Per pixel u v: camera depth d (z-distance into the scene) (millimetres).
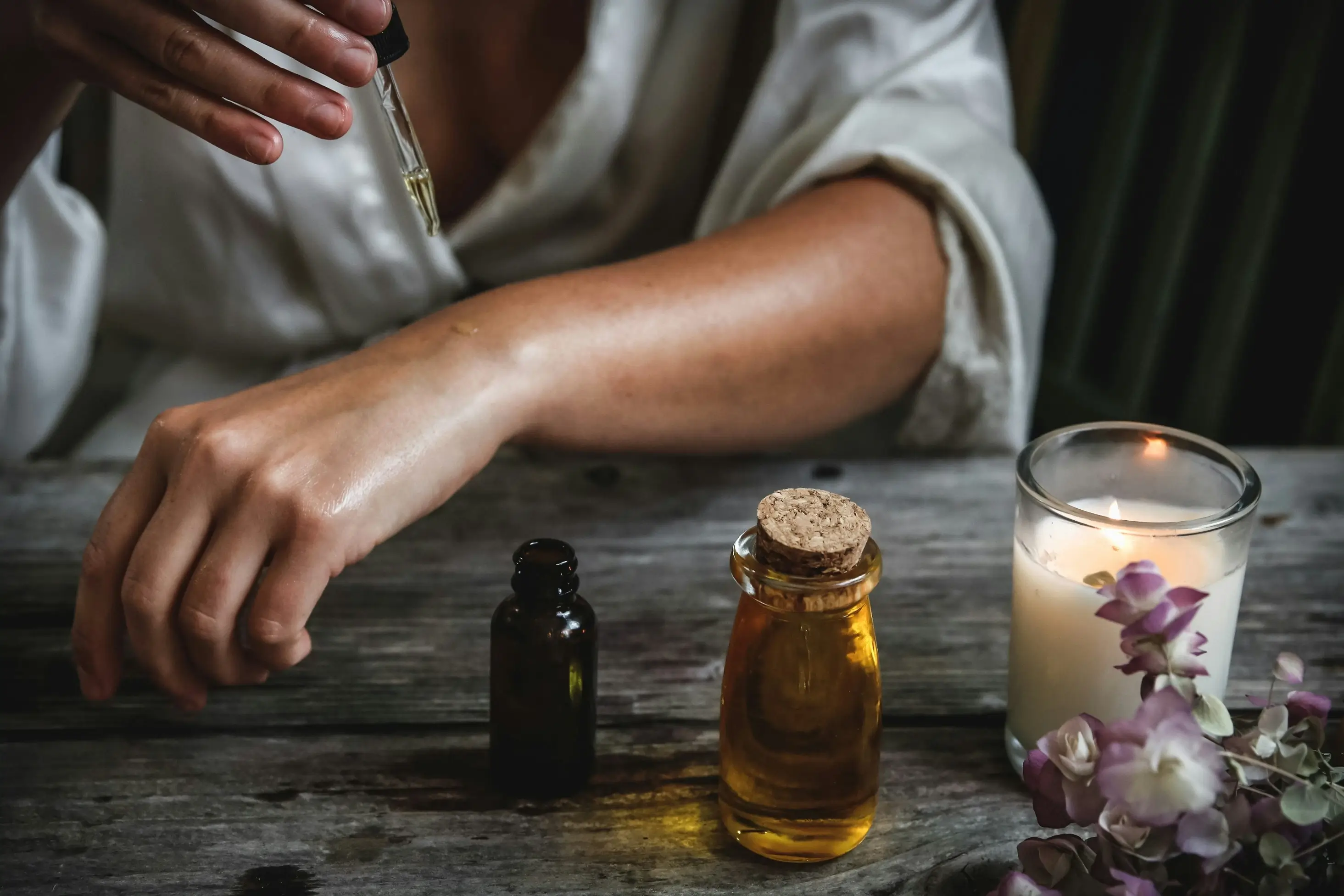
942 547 779
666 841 645
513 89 975
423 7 951
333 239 945
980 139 890
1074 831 645
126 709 697
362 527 661
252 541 652
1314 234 1141
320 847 640
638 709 697
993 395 877
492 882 629
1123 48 1374
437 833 646
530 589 639
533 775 655
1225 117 1193
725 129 1050
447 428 689
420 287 969
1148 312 1306
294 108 655
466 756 678
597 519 796
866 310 818
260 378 1018
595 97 933
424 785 665
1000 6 1515
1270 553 771
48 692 703
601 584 756
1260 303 1174
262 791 661
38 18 701
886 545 779
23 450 999
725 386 780
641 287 778
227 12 647
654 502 809
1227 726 581
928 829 648
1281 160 1116
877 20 934
